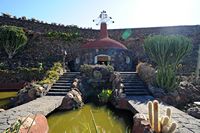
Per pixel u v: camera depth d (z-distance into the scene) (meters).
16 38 20.84
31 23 25.20
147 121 6.14
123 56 21.03
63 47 24.06
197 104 9.64
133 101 9.93
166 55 11.48
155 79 12.24
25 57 22.55
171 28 24.66
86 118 8.94
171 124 5.46
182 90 11.42
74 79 13.95
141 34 25.77
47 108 8.35
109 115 9.48
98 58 20.50
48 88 12.61
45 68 19.33
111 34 26.98
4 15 24.14
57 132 7.14
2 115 7.18
